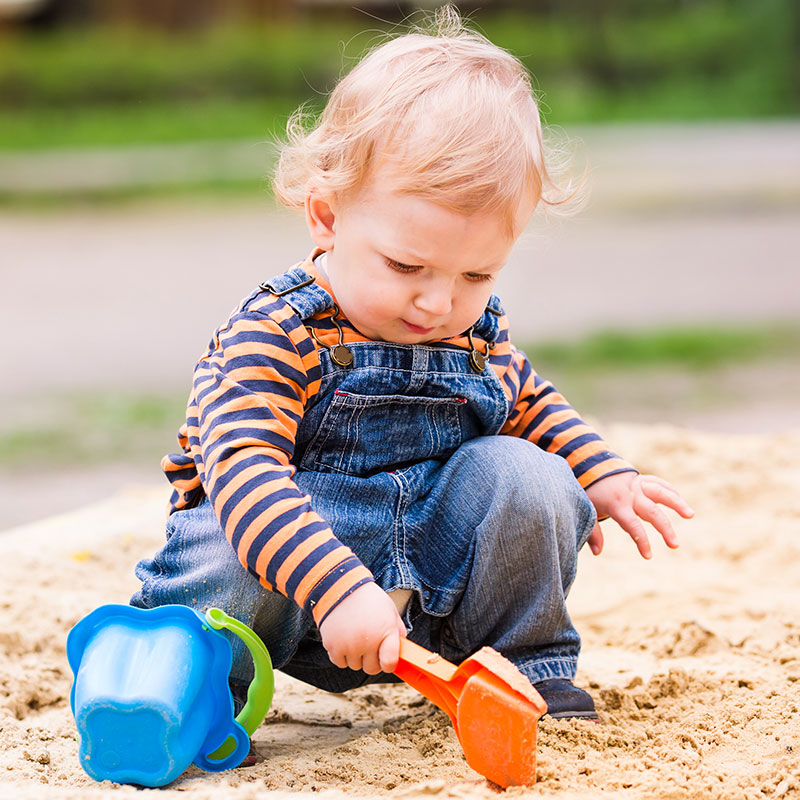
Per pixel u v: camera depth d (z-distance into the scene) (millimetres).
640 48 55312
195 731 3484
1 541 6512
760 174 33344
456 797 3217
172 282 20797
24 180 36750
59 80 51844
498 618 3930
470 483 3869
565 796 3254
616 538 6824
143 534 6680
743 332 15719
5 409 12359
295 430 3729
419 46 3908
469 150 3566
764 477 7559
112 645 3512
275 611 3746
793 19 52312
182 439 4066
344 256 3760
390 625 3373
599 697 4293
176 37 59219
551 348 14898
